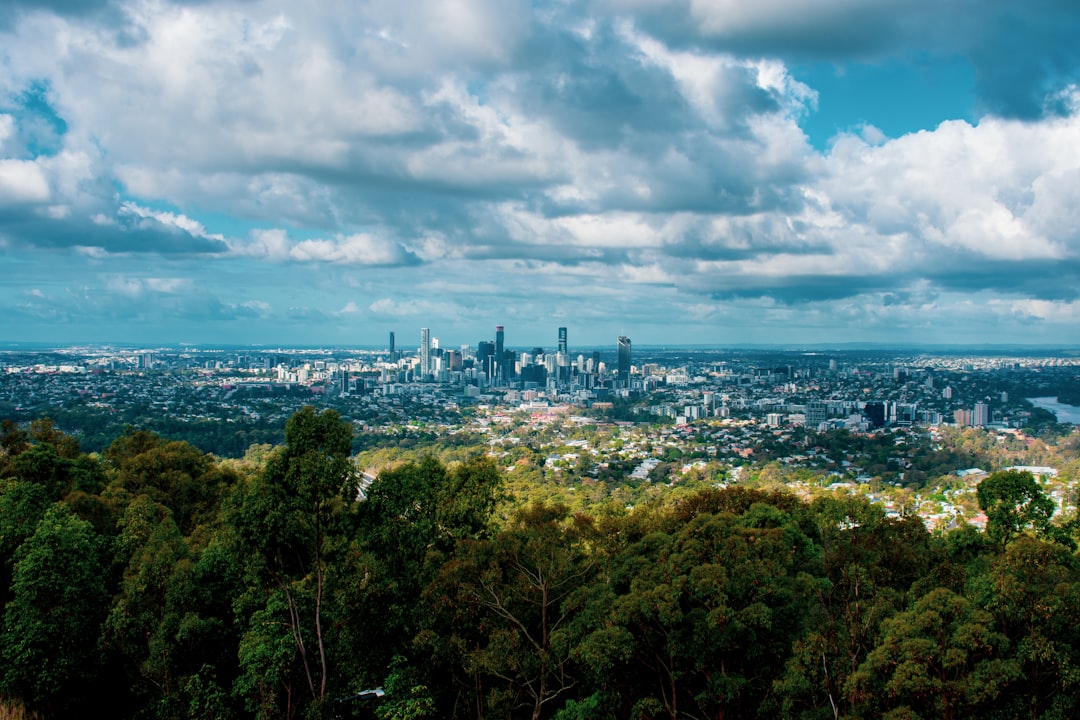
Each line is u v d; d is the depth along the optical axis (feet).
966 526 111.24
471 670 85.56
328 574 95.76
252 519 84.69
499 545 95.20
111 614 98.07
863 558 88.63
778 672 80.48
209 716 88.89
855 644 77.92
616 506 117.29
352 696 90.99
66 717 99.66
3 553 112.47
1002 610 70.90
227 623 100.22
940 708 66.23
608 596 83.87
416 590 98.94
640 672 88.17
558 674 90.58
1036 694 69.36
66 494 141.79
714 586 76.02
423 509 103.96
